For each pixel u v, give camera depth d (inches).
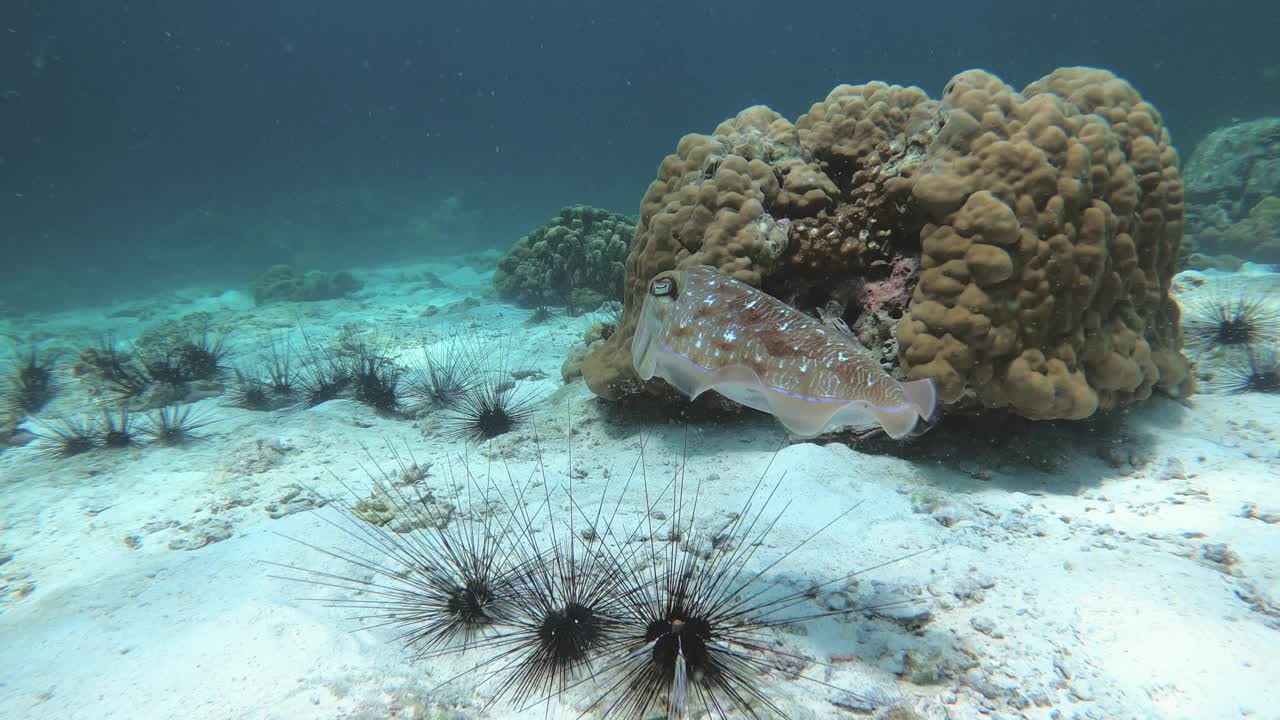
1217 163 175.8
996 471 52.1
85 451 76.7
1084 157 49.0
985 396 50.3
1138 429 55.6
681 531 44.5
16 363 128.5
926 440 54.5
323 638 37.4
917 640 34.1
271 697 33.6
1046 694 30.9
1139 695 30.2
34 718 33.6
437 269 294.0
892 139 60.7
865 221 57.6
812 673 32.5
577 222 161.2
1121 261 51.3
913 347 50.6
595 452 63.7
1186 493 45.9
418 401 89.8
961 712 30.5
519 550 44.1
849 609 36.3
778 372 26.2
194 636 38.4
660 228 61.6
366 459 68.8
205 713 33.0
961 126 50.5
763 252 56.5
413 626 38.2
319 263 336.8
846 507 45.9
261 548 48.5
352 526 51.3
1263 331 73.4
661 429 65.6
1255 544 38.4
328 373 105.3
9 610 45.1
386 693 33.5
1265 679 29.7
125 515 58.3
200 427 82.7
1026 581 37.5
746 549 42.1
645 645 32.1
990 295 48.9
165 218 482.9
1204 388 66.2
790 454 53.5
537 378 98.0
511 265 169.8
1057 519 44.3
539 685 33.1
